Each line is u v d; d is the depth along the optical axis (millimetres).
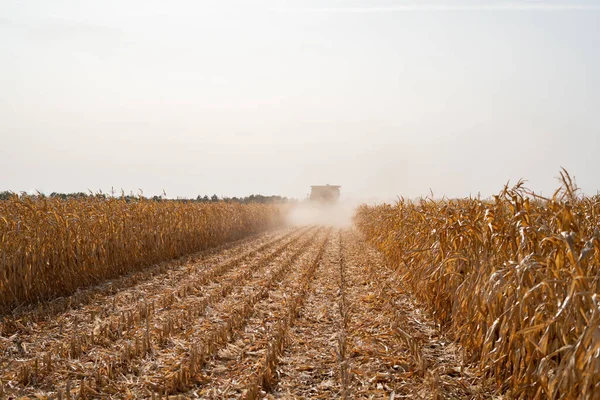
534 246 5488
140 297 10852
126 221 14336
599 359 3912
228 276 13562
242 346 7418
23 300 10086
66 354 6824
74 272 11445
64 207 12648
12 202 11477
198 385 5992
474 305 6316
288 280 13117
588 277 4332
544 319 4855
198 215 20734
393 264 13461
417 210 11680
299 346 7426
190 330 7988
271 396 5637
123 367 6453
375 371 6234
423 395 5445
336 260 17375
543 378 4535
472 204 7934
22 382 5953
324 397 5582
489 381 5652
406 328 7828
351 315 9117
